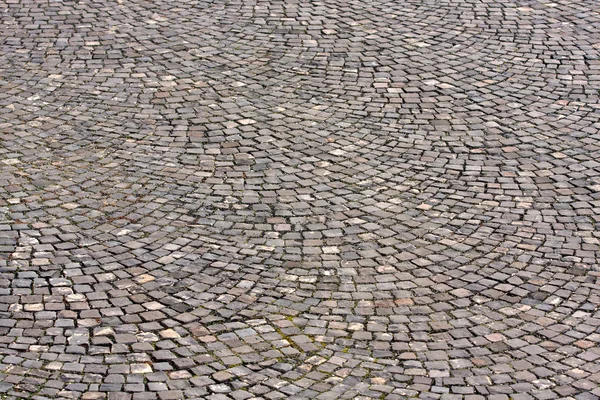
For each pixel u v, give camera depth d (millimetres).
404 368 6234
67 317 6645
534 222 8039
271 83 10516
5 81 10344
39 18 12000
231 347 6402
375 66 10938
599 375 6184
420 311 6852
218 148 9188
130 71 10703
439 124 9703
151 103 10023
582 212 8203
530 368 6250
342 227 7934
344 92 10344
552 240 7781
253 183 8594
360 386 6039
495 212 8188
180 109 9922
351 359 6316
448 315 6812
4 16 12000
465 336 6582
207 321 6672
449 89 10430
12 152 8953
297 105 10055
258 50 11297
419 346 6469
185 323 6641
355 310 6852
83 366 6137
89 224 7863
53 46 11242
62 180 8523
